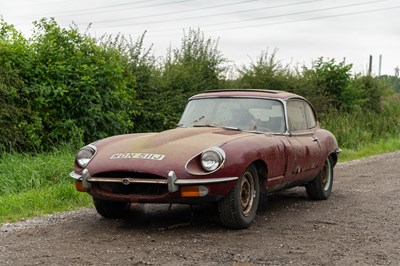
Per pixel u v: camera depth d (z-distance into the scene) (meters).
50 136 11.72
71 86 12.09
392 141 21.17
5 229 6.25
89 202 8.00
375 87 27.41
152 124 14.91
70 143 11.40
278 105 7.40
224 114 7.25
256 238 5.86
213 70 18.14
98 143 6.58
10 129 11.03
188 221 6.73
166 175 5.72
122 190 6.03
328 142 8.45
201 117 7.32
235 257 5.08
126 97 13.13
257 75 20.61
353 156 16.88
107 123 12.49
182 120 7.45
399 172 12.59
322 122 20.64
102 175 6.02
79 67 12.30
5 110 10.85
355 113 23.66
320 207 7.94
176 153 5.95
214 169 5.79
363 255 5.25
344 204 8.21
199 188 5.75
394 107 28.86
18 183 9.08
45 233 6.06
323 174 8.63
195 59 18.00
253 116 7.18
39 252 5.22
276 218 7.04
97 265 4.78
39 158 10.05
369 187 10.10
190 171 5.77
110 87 12.78
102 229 6.26
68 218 6.93
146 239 5.75
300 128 7.74
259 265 4.85
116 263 4.84
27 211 7.34
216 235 5.95
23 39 12.47
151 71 15.20
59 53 12.26
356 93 25.36
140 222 6.66
